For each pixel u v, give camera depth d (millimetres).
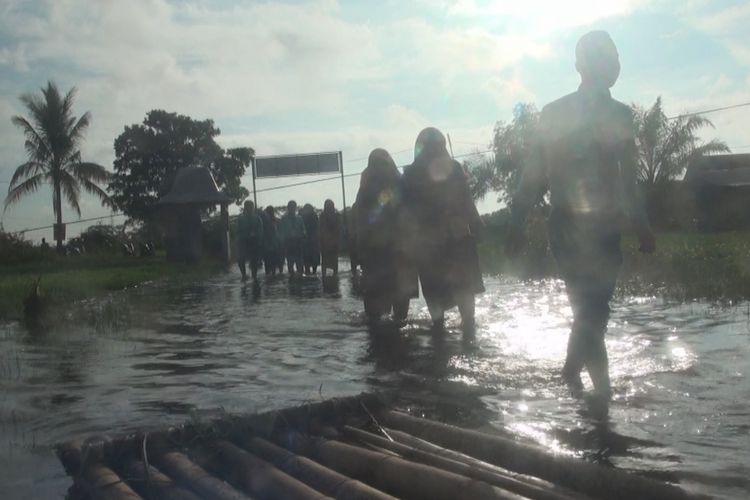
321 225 20484
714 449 4090
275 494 3516
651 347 7086
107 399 5766
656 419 4684
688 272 14172
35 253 40312
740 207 47594
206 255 37875
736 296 10891
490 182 49219
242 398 5641
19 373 6906
